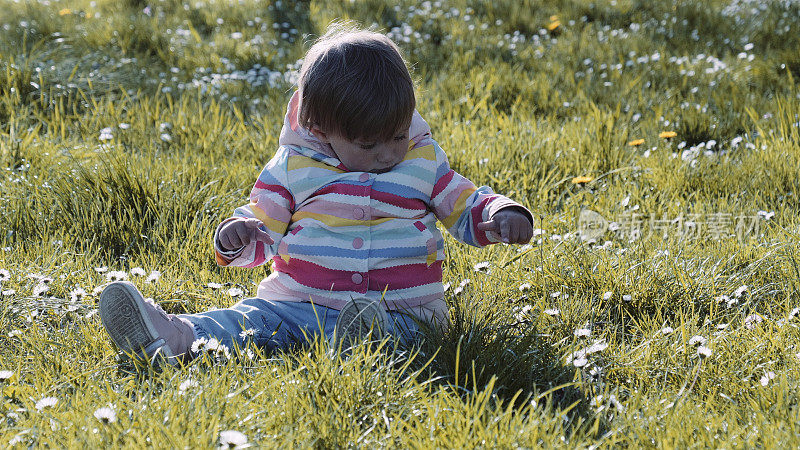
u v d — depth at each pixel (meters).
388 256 2.57
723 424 2.03
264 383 2.18
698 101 5.83
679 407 2.11
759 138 4.78
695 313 2.88
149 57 6.77
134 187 3.73
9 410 2.08
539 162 4.48
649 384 2.37
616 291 2.98
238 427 1.95
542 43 7.69
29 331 2.67
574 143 4.81
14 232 3.49
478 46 7.26
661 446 1.90
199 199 3.77
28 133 4.66
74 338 2.58
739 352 2.48
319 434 1.95
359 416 2.06
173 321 2.45
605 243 3.32
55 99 5.41
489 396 2.09
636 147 4.83
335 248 2.56
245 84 6.17
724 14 8.61
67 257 3.27
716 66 6.66
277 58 6.83
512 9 8.49
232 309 2.60
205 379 2.14
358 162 2.54
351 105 2.37
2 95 5.37
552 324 2.71
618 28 8.30
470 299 2.80
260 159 4.59
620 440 1.96
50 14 7.57
